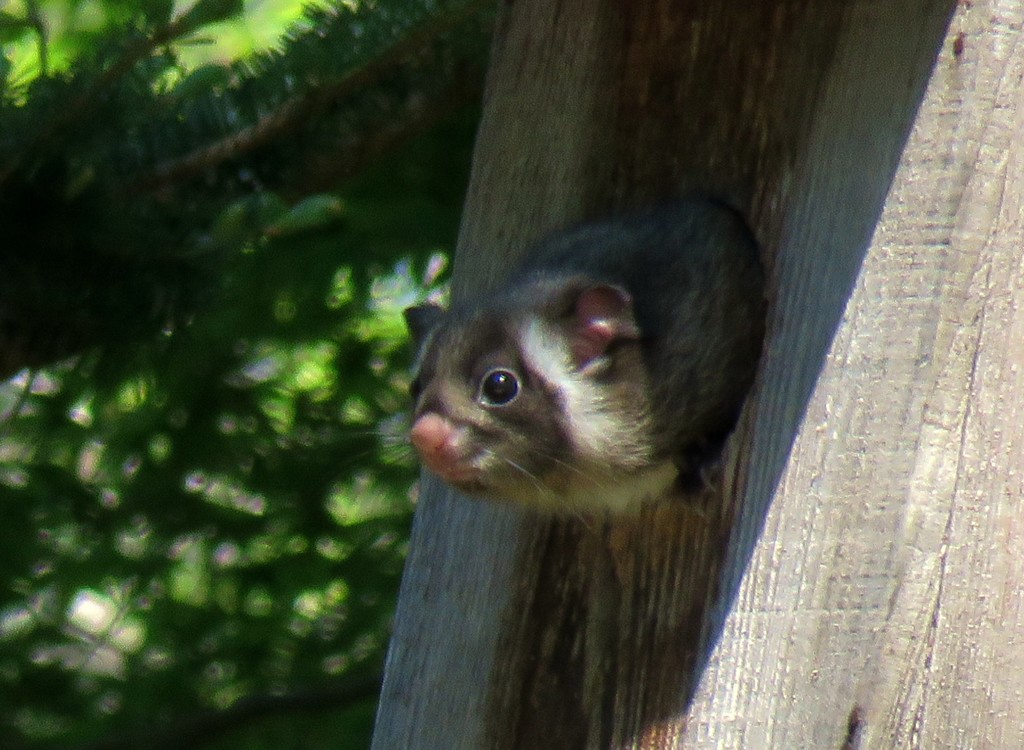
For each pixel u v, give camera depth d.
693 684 8.17
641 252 8.82
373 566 12.48
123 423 12.45
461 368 8.58
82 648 12.47
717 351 8.59
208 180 10.52
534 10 9.45
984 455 7.93
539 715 8.67
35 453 12.27
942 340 7.88
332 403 12.66
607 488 8.60
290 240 12.59
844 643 7.84
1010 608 7.96
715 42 8.89
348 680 12.54
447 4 10.34
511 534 8.91
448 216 12.73
